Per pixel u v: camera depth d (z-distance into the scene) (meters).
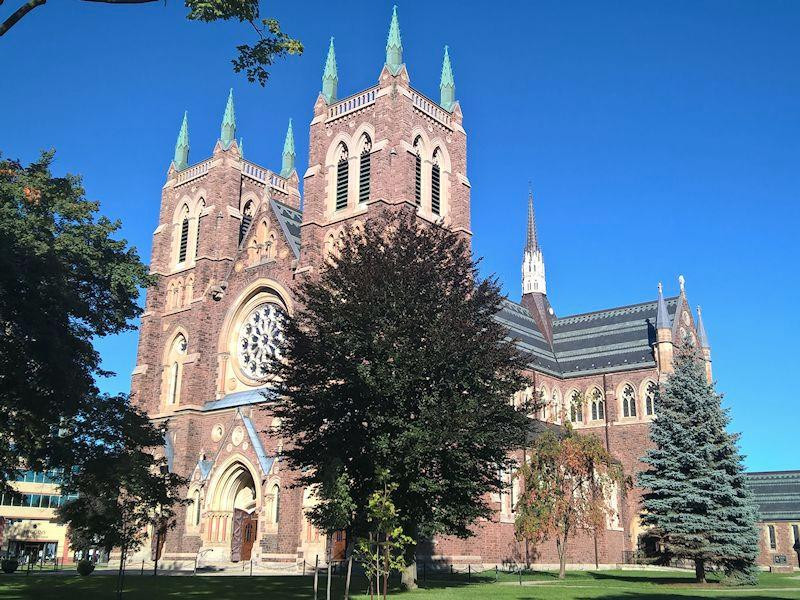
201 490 68.75
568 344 101.50
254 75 23.52
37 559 96.12
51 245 46.53
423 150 73.94
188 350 77.75
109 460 48.84
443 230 48.88
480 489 42.47
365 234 50.03
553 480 62.22
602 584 51.69
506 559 70.94
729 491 59.06
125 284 50.16
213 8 21.17
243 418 68.50
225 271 80.06
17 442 42.44
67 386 41.34
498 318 99.25
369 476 41.31
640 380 89.69
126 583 46.00
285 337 47.06
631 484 68.06
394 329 40.78
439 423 39.22
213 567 65.06
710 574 64.06
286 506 61.75
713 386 64.88
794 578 69.81
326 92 77.25
